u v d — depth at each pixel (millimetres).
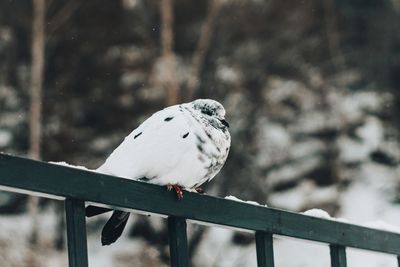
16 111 18938
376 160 18859
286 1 19906
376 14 20672
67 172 3178
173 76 17938
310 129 18844
